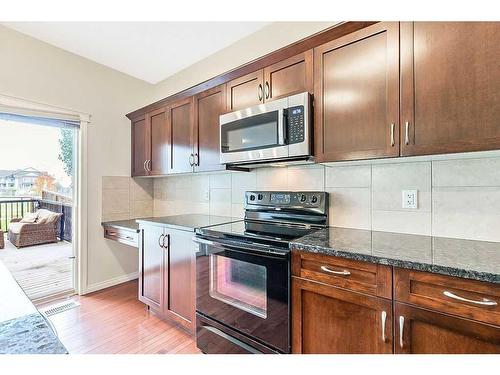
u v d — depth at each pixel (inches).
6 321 25.2
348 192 72.0
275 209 83.7
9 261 101.7
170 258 86.4
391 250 47.6
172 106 103.0
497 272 35.1
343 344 48.5
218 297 69.6
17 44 94.2
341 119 59.5
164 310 88.5
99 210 117.2
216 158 86.4
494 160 52.9
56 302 104.7
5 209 100.5
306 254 53.1
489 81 43.1
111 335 82.4
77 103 109.3
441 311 39.1
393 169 64.9
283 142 65.4
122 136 124.2
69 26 89.5
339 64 59.7
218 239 69.1
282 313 56.3
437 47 47.8
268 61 71.9
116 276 123.5
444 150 47.0
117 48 103.9
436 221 59.4
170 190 126.9
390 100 52.7
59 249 111.4
